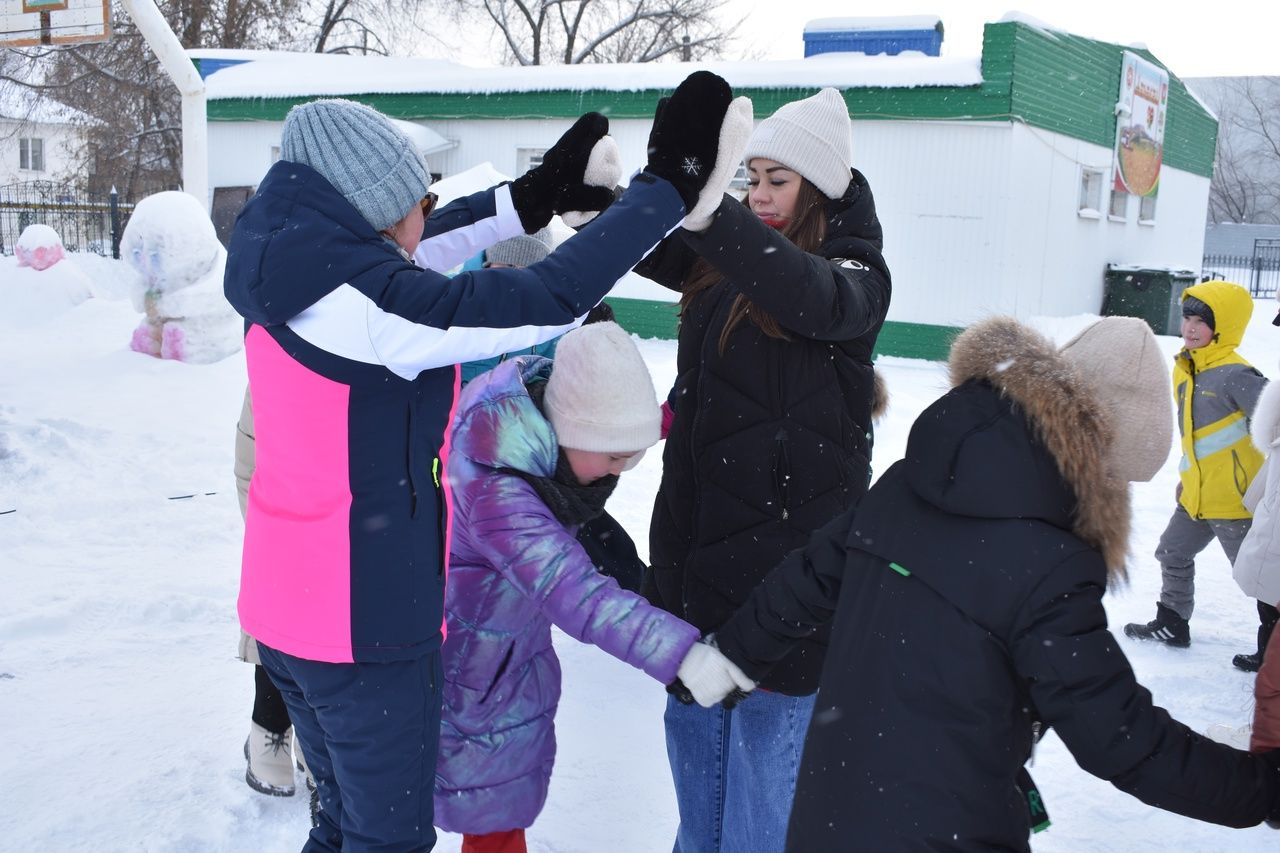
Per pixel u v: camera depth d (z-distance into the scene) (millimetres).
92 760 3449
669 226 2139
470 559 2504
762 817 2584
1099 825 3320
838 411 2605
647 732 3850
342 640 2105
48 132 39312
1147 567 6012
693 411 2688
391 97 17984
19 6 10625
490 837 2629
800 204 2721
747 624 2252
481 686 2529
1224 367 4656
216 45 28906
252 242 2045
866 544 2039
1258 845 3199
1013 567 1845
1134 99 18250
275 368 2105
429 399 2154
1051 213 15812
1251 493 4320
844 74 14773
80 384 9516
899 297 14961
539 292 2035
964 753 1869
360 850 2211
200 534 5887
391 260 2037
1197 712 4145
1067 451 1841
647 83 15891
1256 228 41750
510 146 17203
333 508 2096
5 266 14828
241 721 3760
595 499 2510
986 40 14047
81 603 4738
